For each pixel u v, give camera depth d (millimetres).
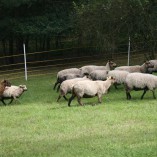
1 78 26625
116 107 15609
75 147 10688
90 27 26172
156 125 12719
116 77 18938
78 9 26500
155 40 25844
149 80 16812
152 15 25062
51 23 30016
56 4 31188
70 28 30156
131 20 25250
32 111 15812
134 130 12156
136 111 14797
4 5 28297
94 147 10539
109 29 25766
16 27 29625
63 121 13805
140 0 24375
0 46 39625
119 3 25062
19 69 29922
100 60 32844
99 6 25734
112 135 11703
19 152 10648
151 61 22391
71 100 16375
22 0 27828
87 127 12805
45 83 23656
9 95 17734
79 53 34812
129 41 26469
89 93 16172
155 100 16859
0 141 11836
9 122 14180
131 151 10008
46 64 34438
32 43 39531
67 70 20969
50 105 16938
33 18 30047
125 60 30766
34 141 11609
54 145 11039
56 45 35438
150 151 9945
